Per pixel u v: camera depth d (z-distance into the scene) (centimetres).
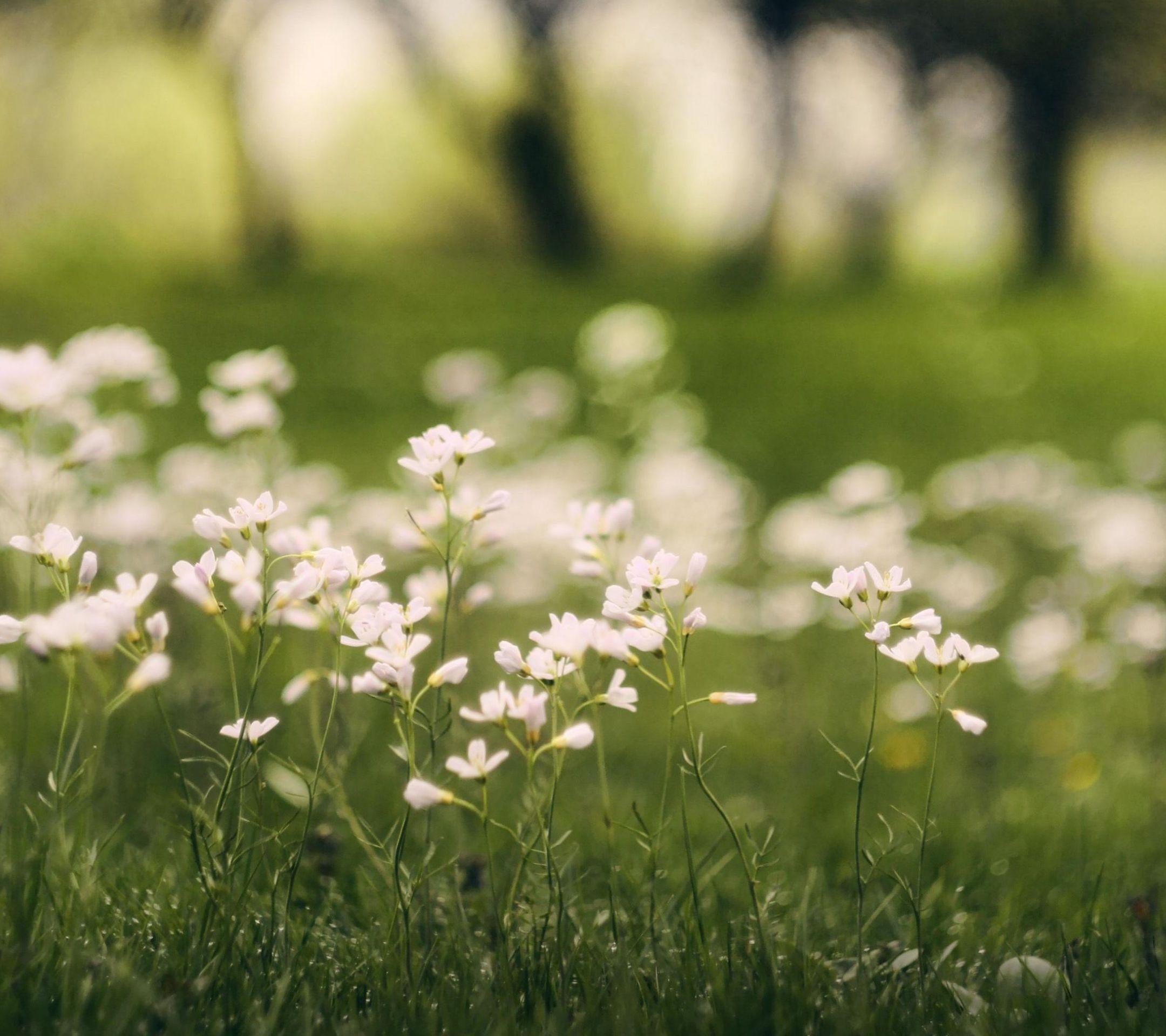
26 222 3297
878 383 1664
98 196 3569
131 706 394
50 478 297
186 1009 216
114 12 3362
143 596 233
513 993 223
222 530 237
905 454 1186
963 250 5016
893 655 235
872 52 4078
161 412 1173
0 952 218
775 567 683
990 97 4216
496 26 4228
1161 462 1046
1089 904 295
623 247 4550
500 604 591
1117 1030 217
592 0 4169
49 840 242
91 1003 212
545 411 905
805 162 4053
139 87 3569
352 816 260
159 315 2109
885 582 238
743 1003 222
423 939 249
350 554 240
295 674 468
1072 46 3912
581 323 2198
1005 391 1594
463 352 1802
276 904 260
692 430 1134
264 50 3619
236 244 3703
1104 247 6028
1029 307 2895
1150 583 579
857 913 282
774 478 1070
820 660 597
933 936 276
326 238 4509
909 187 4512
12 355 293
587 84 4334
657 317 2273
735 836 238
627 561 600
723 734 487
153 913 258
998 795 416
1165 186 5866
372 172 4569
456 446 250
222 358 1708
